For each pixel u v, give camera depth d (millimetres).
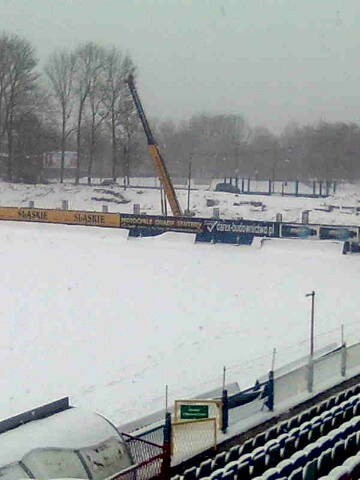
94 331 24250
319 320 25828
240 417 15156
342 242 41156
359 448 12953
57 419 12148
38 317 25922
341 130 100875
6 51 75000
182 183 96000
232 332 24266
